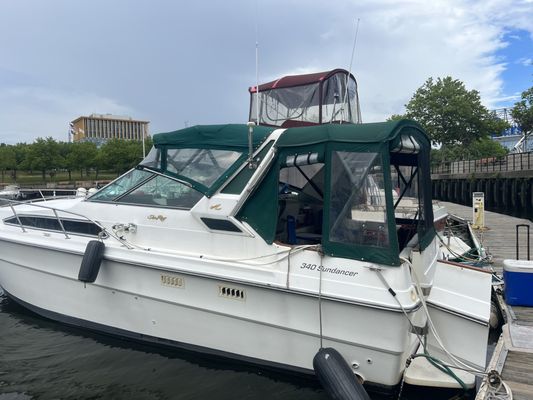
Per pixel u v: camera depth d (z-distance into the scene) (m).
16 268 5.71
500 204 27.47
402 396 4.01
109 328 5.08
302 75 5.88
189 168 4.68
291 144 4.05
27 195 9.73
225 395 4.16
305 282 3.87
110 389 4.34
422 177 4.38
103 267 4.88
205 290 4.34
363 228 3.73
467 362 4.05
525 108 32.53
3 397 4.26
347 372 3.54
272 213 4.16
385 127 3.70
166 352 4.80
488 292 4.30
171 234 4.66
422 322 3.96
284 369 4.16
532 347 4.55
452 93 38.28
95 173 57.00
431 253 4.59
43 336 5.33
